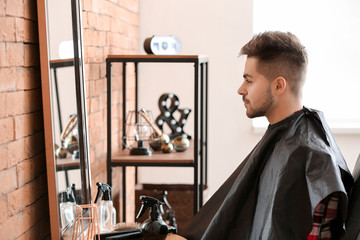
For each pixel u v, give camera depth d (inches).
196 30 195.6
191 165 134.1
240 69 196.9
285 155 77.8
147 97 198.4
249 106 85.0
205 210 94.0
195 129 133.3
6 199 75.7
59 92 88.6
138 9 190.2
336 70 206.1
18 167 79.6
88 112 120.3
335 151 81.7
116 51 150.6
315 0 203.5
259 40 83.4
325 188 72.2
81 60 100.2
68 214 91.4
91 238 84.5
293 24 204.7
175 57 131.5
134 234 88.7
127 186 171.5
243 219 83.4
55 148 85.8
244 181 83.7
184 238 89.8
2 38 73.7
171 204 160.1
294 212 74.6
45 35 83.1
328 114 207.3
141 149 139.3
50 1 85.4
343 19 203.5
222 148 200.4
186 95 197.6
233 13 194.9
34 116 85.8
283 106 83.3
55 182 85.4
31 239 85.0
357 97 206.1
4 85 74.6
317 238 74.4
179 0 194.4
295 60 82.1
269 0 203.6
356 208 80.4
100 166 133.3
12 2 76.6
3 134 74.5
